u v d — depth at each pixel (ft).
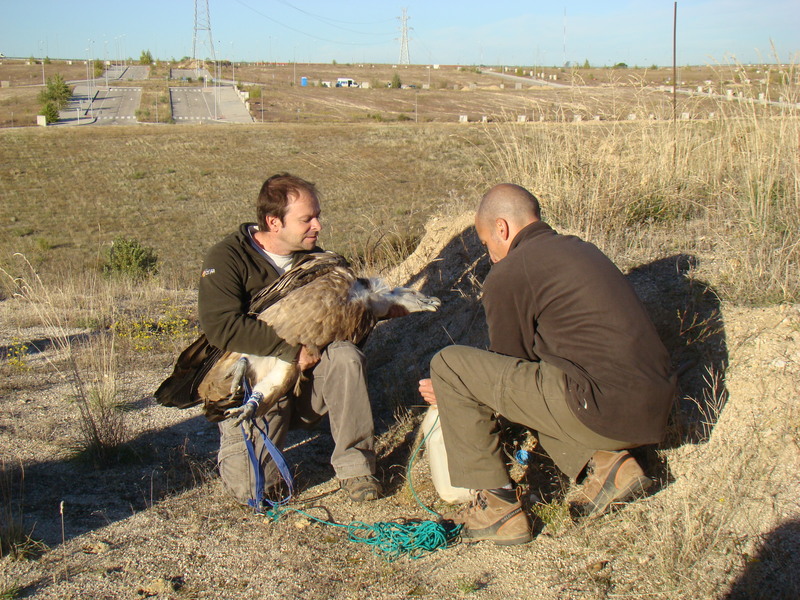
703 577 9.00
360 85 351.67
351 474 11.72
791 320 12.59
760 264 14.29
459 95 259.60
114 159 130.72
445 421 10.44
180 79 370.12
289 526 11.30
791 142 18.98
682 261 15.64
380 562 10.20
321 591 9.61
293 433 14.89
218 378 11.93
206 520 11.52
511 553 10.11
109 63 486.38
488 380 10.08
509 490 10.43
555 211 19.62
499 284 10.19
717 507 9.98
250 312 11.79
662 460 11.29
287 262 12.42
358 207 86.53
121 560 10.42
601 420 9.31
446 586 9.55
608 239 17.72
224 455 11.94
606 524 10.34
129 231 87.81
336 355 11.63
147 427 15.37
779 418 10.96
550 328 9.87
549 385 9.70
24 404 16.84
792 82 20.88
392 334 17.58
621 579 9.26
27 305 28.35
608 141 20.84
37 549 10.70
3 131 160.56
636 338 9.35
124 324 23.84
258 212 12.14
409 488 12.19
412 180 101.55
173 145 140.97
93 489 12.64
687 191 19.86
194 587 9.78
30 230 88.43
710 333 12.96
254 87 305.94
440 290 18.07
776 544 9.21
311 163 115.55
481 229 11.03
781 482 10.07
